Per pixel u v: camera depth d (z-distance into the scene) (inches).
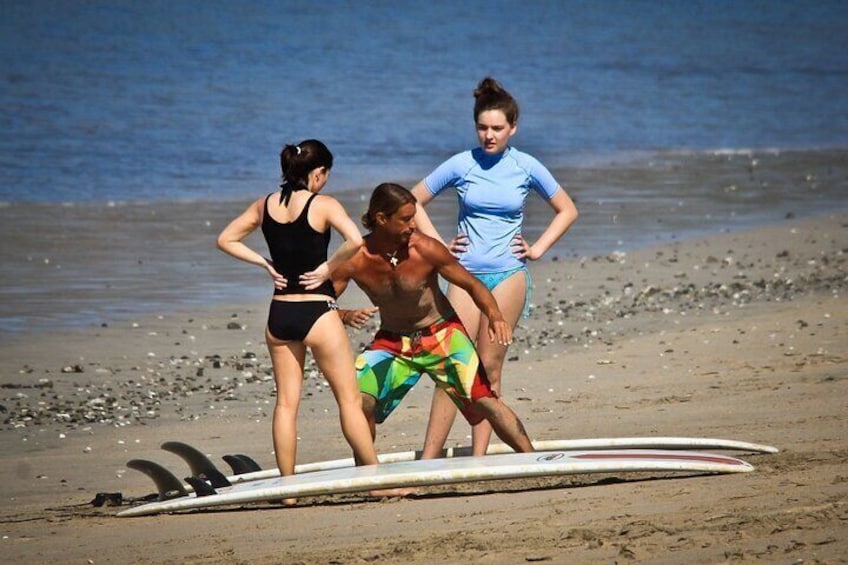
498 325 1105.4
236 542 930.1
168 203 3193.9
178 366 1809.8
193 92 5251.0
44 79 5457.7
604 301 2194.9
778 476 1007.6
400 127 4527.6
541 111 5172.2
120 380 1727.4
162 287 2332.7
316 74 5944.9
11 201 3139.8
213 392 1676.9
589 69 6569.9
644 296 2228.1
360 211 3063.5
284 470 1104.2
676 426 1336.1
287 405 1104.8
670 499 946.1
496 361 1188.5
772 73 6663.4
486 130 1181.1
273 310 1093.8
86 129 4288.9
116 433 1477.6
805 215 3127.5
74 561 904.9
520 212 1199.6
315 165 1089.4
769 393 1470.2
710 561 757.3
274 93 5295.3
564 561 786.2
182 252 2652.6
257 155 3937.0
